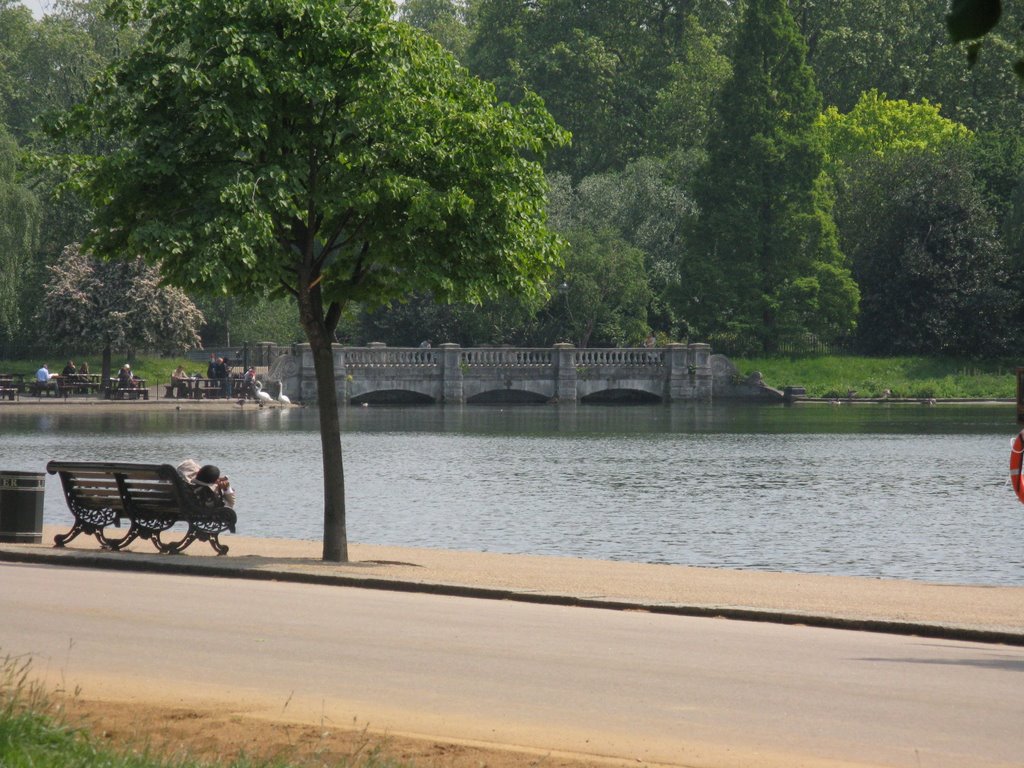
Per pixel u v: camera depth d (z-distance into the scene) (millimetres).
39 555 38219
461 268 39656
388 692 20641
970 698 20922
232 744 16875
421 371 191875
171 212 37812
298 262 40750
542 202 40969
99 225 39219
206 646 24234
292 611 28906
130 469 38938
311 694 20344
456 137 39219
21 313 195375
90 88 38562
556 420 149625
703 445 109812
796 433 126062
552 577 36062
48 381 173375
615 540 55125
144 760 15492
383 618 28219
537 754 16766
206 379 177250
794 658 24375
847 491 74875
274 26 38156
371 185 37656
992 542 55250
